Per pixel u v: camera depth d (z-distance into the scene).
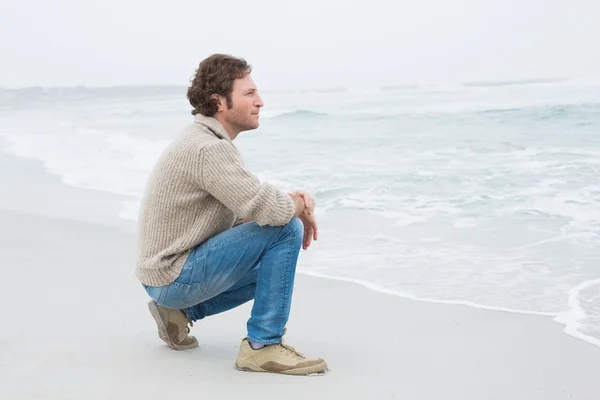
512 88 23.23
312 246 5.71
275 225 2.99
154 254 3.05
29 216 7.20
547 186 7.50
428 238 5.80
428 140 11.75
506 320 3.91
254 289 3.32
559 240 5.52
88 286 4.67
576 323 3.83
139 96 40.34
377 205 7.12
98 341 3.56
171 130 16.08
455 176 8.34
